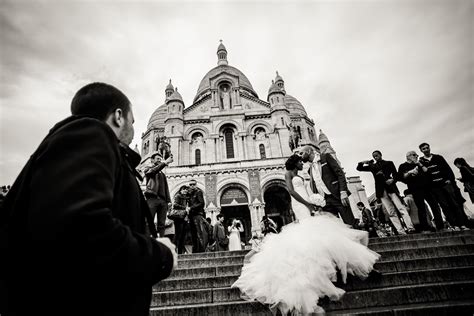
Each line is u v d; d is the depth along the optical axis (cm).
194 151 3378
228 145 3416
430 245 629
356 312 371
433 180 795
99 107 174
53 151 122
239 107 3641
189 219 962
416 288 400
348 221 626
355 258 380
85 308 115
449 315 344
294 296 330
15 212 122
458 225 748
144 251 126
